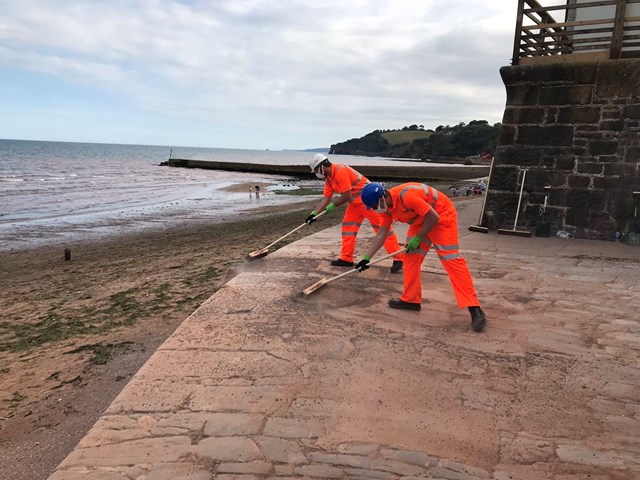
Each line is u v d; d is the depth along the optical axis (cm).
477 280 590
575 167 869
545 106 884
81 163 6631
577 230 873
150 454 267
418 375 351
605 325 448
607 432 291
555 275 615
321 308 479
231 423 293
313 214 662
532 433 290
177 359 371
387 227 478
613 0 827
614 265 667
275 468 257
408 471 257
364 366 362
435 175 4522
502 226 935
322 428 290
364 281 573
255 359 371
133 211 2075
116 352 521
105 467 258
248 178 4762
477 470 258
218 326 433
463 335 422
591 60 850
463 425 296
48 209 2067
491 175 940
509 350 394
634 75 815
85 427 374
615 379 350
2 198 2378
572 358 381
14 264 1079
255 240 1202
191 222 1753
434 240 445
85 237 1428
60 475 253
